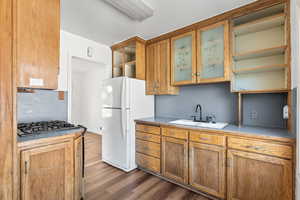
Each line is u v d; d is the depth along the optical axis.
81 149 1.68
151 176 2.32
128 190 1.95
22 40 1.12
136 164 2.61
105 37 2.73
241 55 1.86
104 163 2.79
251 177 1.51
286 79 1.67
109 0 1.63
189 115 2.64
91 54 2.85
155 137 2.31
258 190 1.47
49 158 1.27
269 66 1.63
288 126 1.59
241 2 1.71
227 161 1.66
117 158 2.59
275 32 1.81
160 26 2.29
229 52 1.92
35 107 2.18
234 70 1.89
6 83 1.00
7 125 1.00
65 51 2.50
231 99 2.21
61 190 1.34
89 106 5.47
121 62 3.26
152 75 2.75
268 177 1.42
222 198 1.69
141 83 2.75
